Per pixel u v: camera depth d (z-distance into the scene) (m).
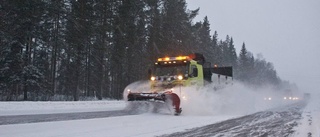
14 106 15.95
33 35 29.31
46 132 7.98
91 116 12.12
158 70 14.49
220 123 10.41
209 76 15.43
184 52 42.50
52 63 39.41
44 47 32.41
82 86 43.19
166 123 10.16
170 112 13.19
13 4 27.30
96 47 31.77
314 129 8.91
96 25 31.64
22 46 29.56
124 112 14.21
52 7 29.11
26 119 10.78
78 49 31.03
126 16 35.44
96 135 7.67
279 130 8.75
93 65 37.75
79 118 11.30
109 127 9.05
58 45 31.39
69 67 35.81
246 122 10.74
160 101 13.02
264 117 12.70
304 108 19.89
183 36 43.38
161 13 43.41
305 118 12.14
